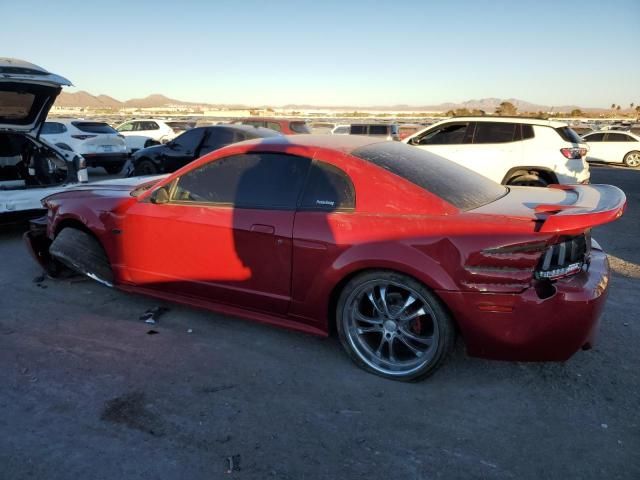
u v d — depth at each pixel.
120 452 2.55
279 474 2.40
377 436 2.69
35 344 3.69
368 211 3.19
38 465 2.45
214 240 3.65
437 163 3.77
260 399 3.02
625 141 20.56
